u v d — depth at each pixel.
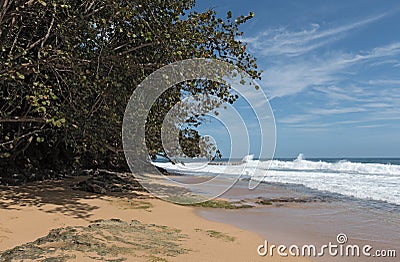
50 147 15.72
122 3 8.66
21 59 9.30
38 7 8.33
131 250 5.34
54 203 8.81
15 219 6.81
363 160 80.31
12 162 12.94
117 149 11.62
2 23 8.25
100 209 8.59
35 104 7.20
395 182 21.14
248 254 5.85
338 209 11.18
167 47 8.85
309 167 39.22
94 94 10.07
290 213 10.31
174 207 10.07
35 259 4.65
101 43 8.88
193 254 5.51
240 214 9.84
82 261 4.69
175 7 9.26
